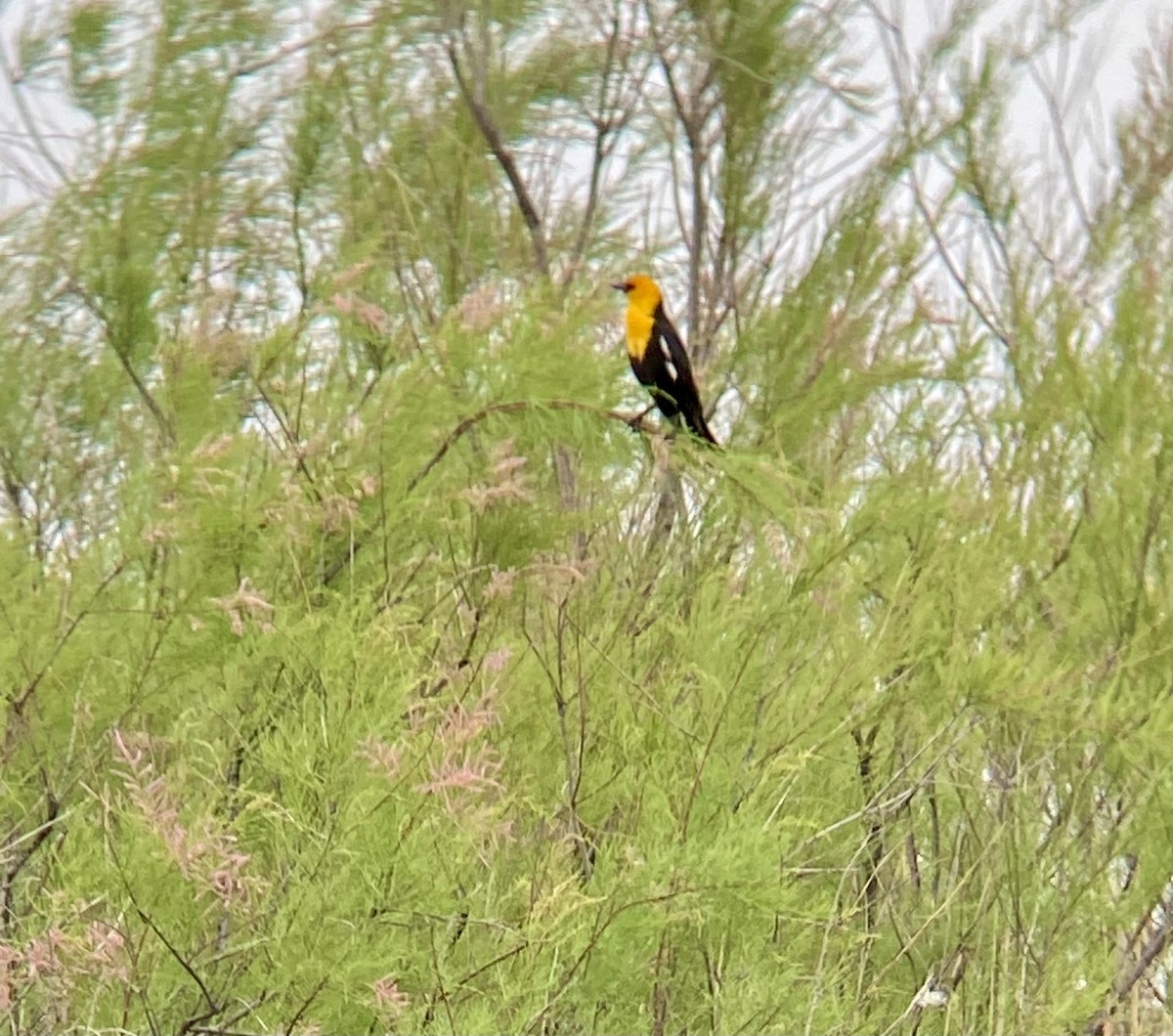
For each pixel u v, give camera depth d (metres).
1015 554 10.75
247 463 9.24
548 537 9.68
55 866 8.48
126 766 8.87
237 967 8.08
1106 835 10.93
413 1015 7.78
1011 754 10.98
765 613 9.59
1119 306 10.91
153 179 11.39
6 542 9.05
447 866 7.91
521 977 7.88
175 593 8.94
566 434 9.58
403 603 9.31
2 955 7.51
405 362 10.31
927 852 11.30
